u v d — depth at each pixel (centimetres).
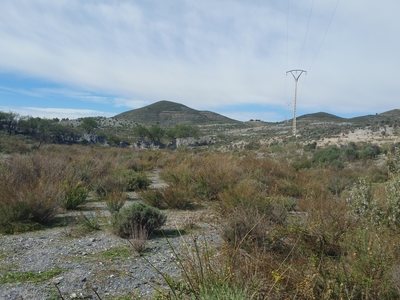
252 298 326
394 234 552
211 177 1455
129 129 12100
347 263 429
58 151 3491
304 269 403
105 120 13738
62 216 1082
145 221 855
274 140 7988
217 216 880
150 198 1255
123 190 1545
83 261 678
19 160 1591
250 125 17938
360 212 673
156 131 9669
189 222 930
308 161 2980
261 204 881
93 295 529
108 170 1944
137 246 730
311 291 345
